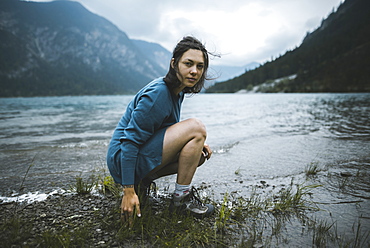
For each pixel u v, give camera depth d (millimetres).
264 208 1663
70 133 5172
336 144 3770
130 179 1292
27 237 1229
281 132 5164
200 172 2535
